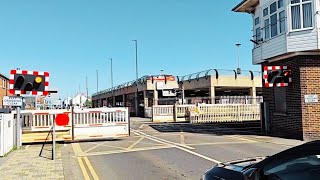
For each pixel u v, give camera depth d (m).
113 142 15.82
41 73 12.93
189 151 12.43
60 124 15.62
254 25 19.88
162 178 8.21
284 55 16.59
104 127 16.38
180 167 9.49
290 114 16.59
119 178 8.36
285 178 3.58
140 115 49.00
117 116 16.58
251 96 41.16
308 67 15.66
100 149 13.62
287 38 15.94
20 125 14.41
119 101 67.88
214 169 4.67
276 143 14.55
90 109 16.22
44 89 12.98
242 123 26.84
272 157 3.79
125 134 16.61
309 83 15.62
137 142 15.63
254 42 19.05
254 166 3.94
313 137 15.45
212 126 24.81
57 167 9.73
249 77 40.81
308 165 3.53
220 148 13.11
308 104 15.55
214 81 39.22
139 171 9.12
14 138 14.01
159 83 45.34
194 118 30.39
